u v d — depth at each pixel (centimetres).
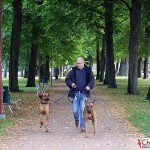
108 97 2742
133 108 1973
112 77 3925
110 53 3894
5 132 1259
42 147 1031
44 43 4447
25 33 3900
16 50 3234
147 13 3008
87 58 8450
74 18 3344
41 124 1349
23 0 3600
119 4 3519
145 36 4231
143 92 3156
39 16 3756
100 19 3666
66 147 1030
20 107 2050
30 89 3612
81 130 1276
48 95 1305
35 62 4134
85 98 1271
